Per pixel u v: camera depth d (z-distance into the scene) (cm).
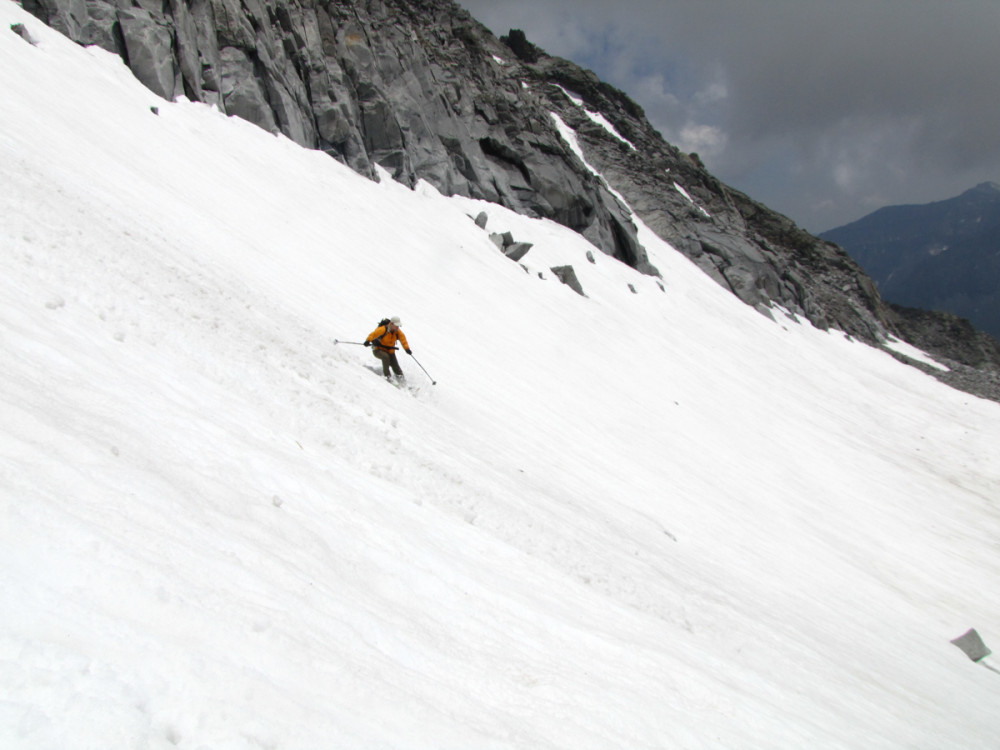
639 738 414
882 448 3797
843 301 8112
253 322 1030
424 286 2405
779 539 1816
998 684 1395
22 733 187
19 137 1227
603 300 3881
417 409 1219
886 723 814
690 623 853
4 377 409
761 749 496
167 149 1923
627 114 8069
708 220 6675
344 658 327
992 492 3491
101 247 847
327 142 3055
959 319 9988
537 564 711
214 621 291
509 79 5103
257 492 486
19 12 1886
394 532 567
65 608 248
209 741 226
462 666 404
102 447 391
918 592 1942
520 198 4350
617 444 1947
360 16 3597
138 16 2262
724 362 4172
